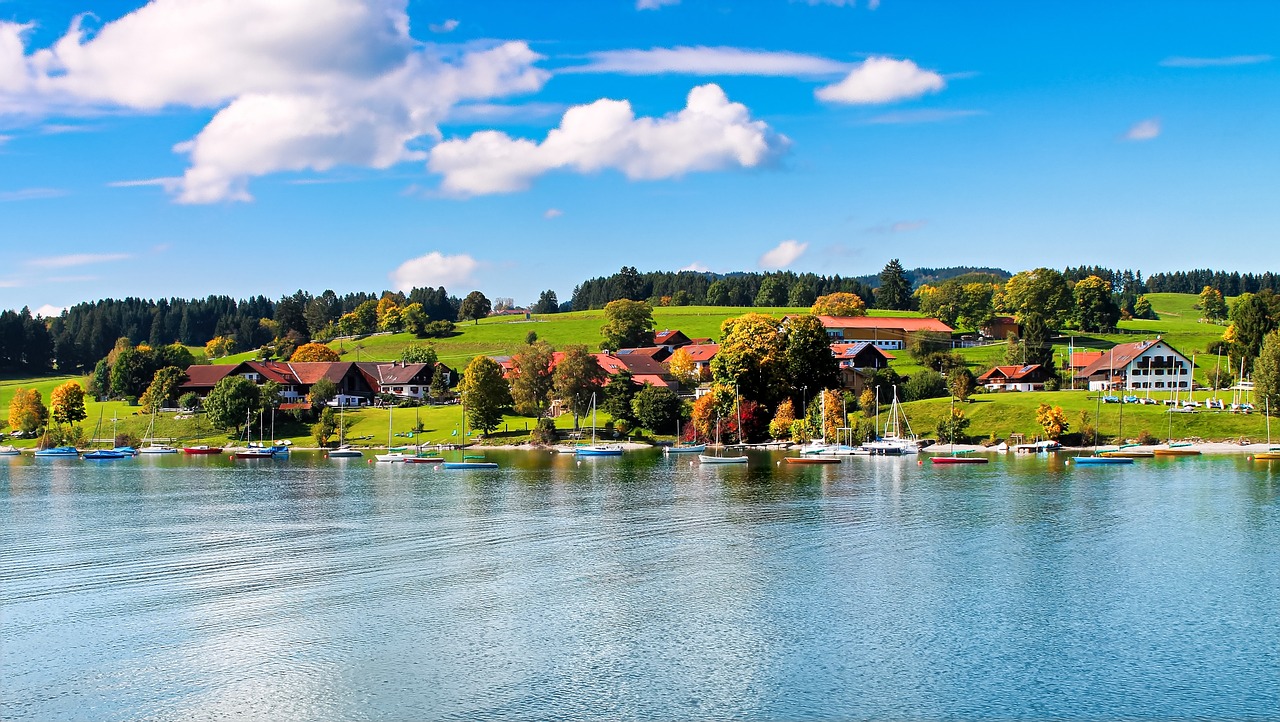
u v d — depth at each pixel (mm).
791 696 43500
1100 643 50125
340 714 41938
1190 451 150000
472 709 42344
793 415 182875
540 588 61812
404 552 73438
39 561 70750
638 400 193000
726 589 61250
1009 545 74625
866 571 66000
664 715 41594
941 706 42375
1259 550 72062
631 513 92562
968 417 175250
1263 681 44781
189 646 50500
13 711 42594
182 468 152375
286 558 71375
